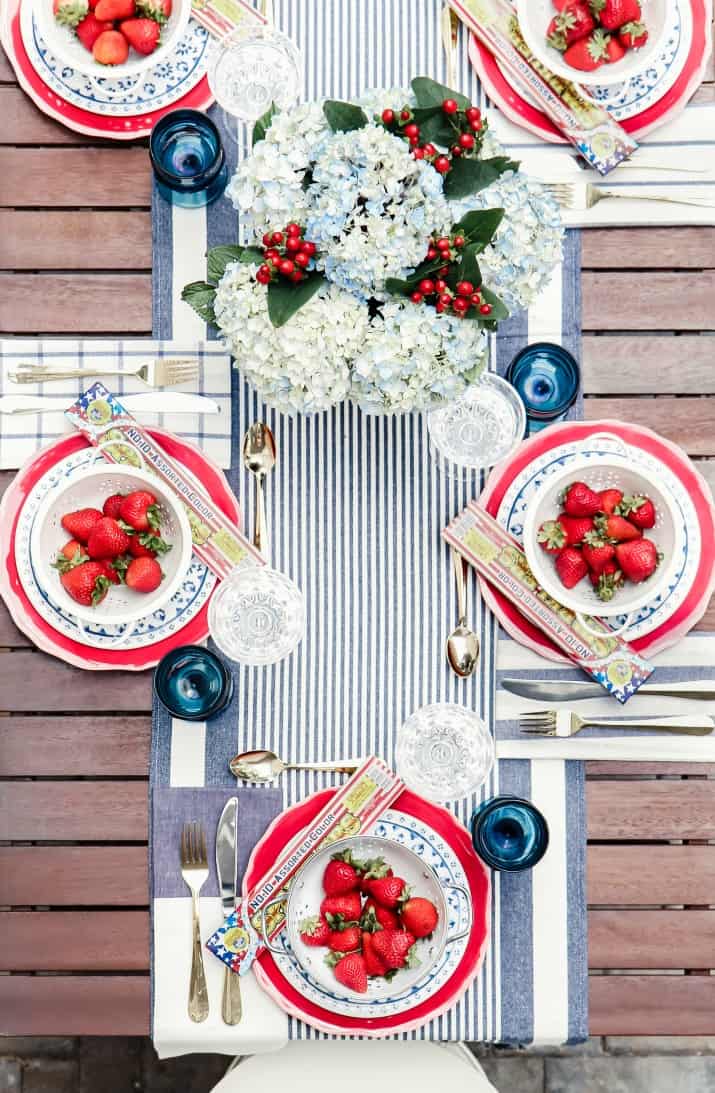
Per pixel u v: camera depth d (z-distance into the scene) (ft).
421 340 3.54
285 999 4.38
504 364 4.60
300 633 4.48
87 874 4.52
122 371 4.55
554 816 4.52
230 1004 4.40
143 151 4.72
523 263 3.80
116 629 4.50
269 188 3.53
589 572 4.44
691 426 4.64
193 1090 6.48
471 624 4.57
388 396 3.75
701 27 4.65
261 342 3.68
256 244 3.94
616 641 4.49
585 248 4.68
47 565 4.41
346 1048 4.76
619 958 4.50
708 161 4.66
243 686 4.54
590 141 4.61
